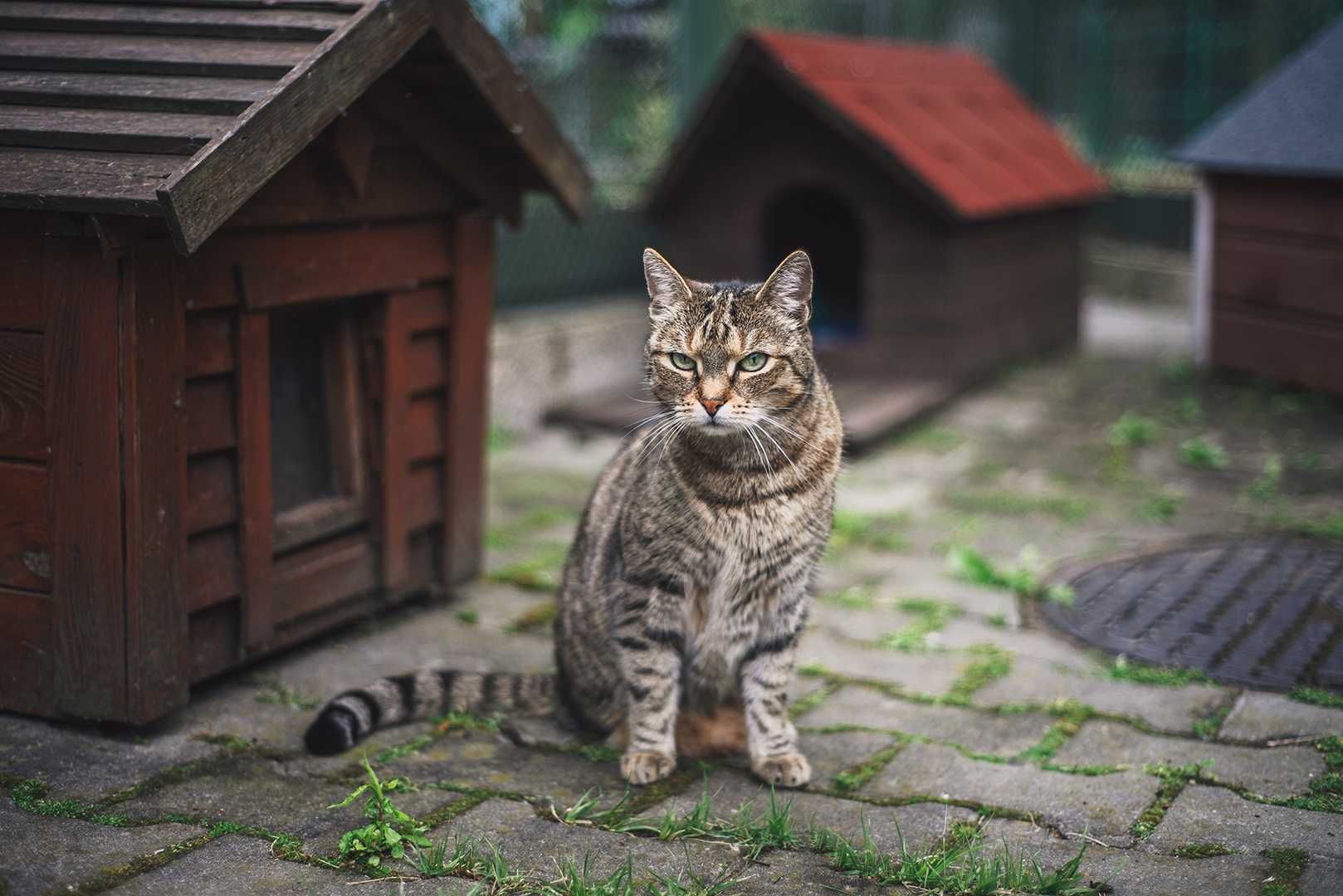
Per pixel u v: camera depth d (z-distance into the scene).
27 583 1.35
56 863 1.15
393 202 1.55
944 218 2.46
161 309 1.31
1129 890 1.13
